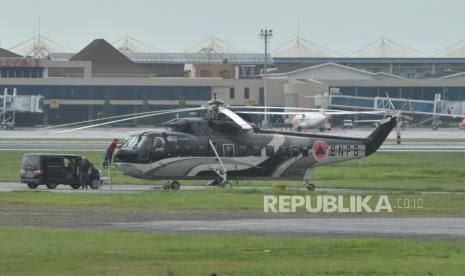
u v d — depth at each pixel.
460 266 116.88
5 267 115.12
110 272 112.12
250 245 132.62
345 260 121.25
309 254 125.62
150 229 152.00
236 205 190.88
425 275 110.88
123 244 133.00
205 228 153.62
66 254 124.38
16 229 149.00
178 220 165.38
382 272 112.81
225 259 121.56
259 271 112.81
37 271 112.75
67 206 188.00
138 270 113.56
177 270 113.44
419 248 130.88
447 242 137.38
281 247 131.12
